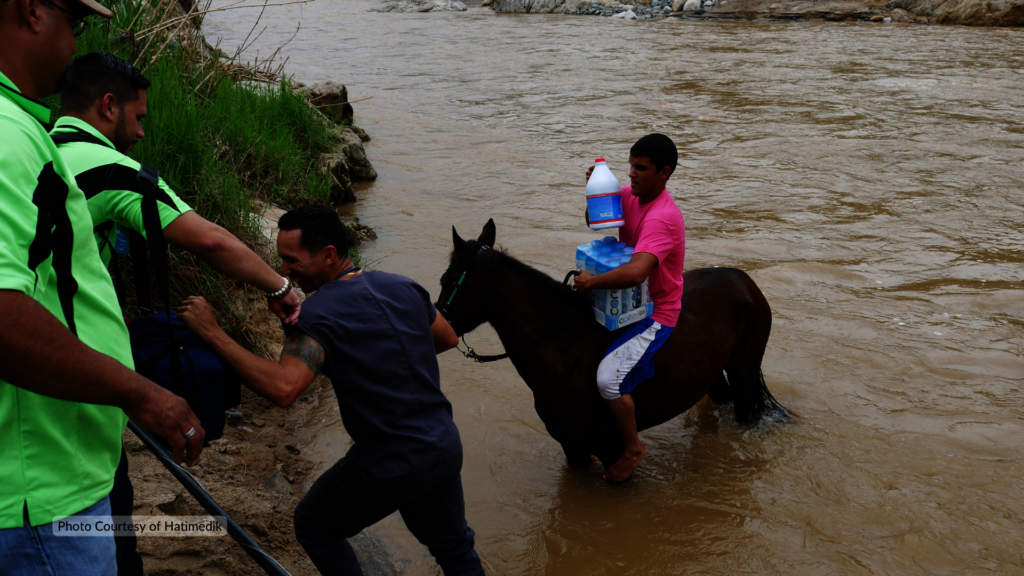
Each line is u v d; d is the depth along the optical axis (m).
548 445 5.00
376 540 4.07
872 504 4.32
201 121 7.44
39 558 1.83
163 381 2.54
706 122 14.19
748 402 5.10
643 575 3.82
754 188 10.48
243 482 4.12
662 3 31.52
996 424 5.10
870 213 9.47
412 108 15.39
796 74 18.47
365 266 7.58
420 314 3.01
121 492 2.40
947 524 4.13
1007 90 16.27
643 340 4.13
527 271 4.20
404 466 2.86
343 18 33.69
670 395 4.44
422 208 9.62
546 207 9.70
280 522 3.92
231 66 10.15
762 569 3.84
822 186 10.52
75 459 1.89
